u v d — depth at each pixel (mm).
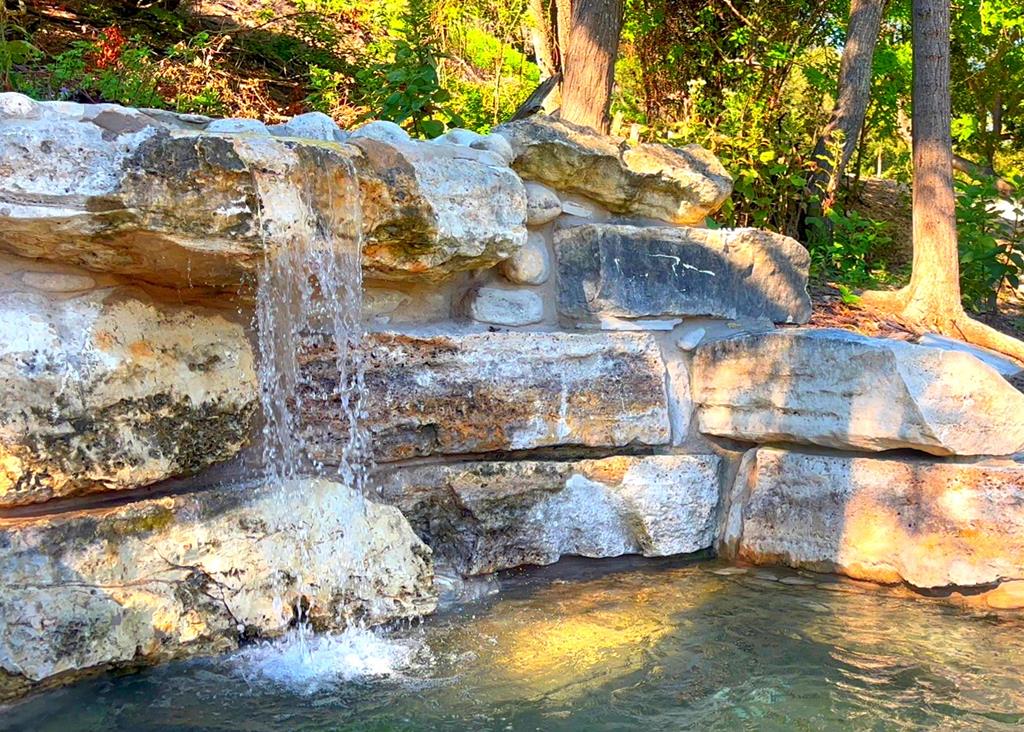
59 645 2670
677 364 4434
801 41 8727
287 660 3062
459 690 2936
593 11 6145
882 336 5383
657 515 4172
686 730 2730
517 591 3834
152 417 2990
